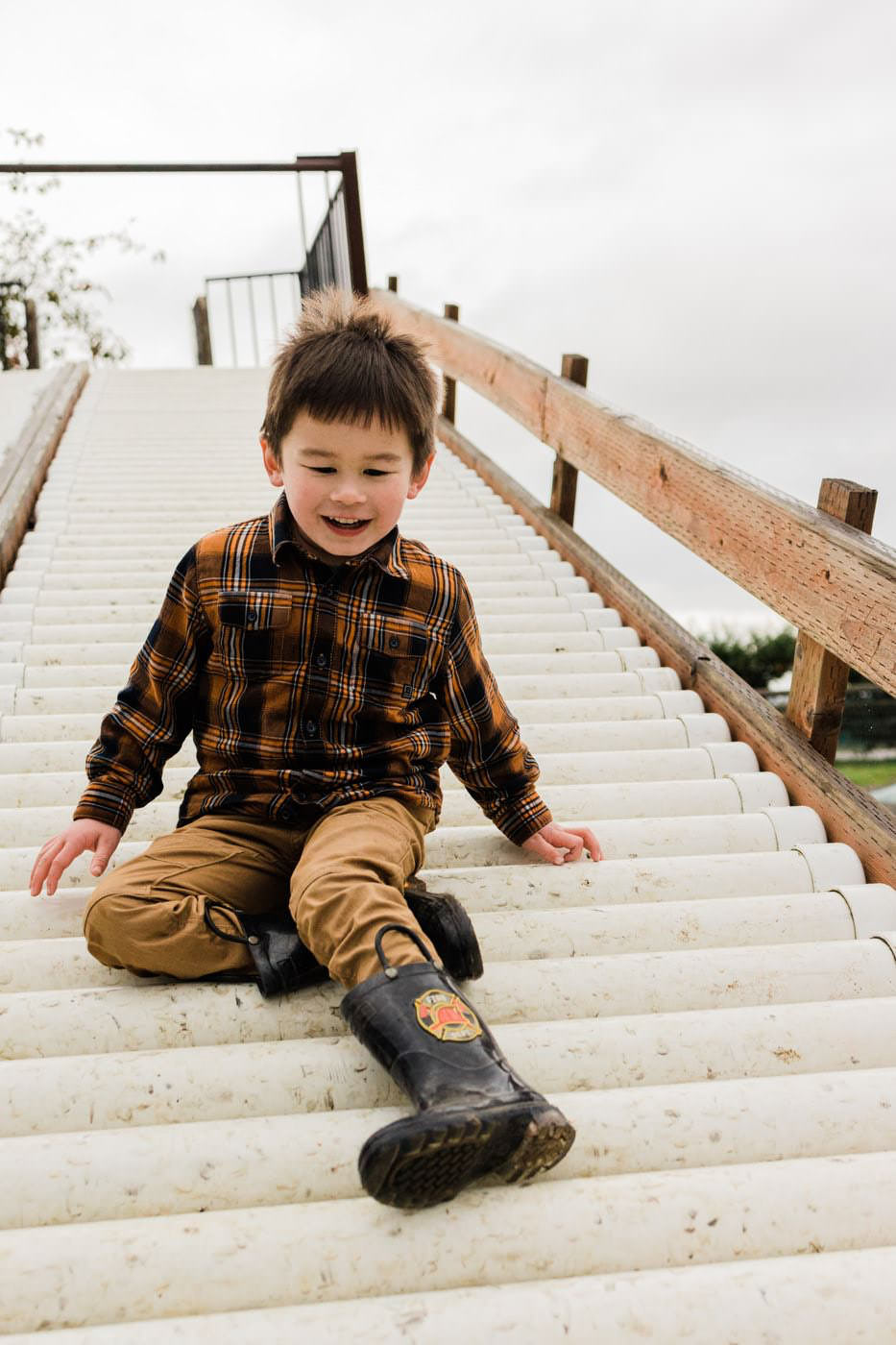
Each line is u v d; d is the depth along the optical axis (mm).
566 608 3938
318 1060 1626
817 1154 1560
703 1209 1409
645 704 3160
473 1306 1264
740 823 2502
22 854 2229
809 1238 1405
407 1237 1345
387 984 1462
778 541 2727
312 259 9359
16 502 4203
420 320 6859
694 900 2148
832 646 2498
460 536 4645
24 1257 1308
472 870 2209
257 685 1847
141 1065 1604
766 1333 1263
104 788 1897
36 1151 1451
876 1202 1438
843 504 2568
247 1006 1742
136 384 7422
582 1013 1854
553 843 2189
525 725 2969
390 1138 1256
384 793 1863
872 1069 1702
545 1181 1458
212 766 1914
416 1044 1394
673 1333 1253
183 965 1761
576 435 4277
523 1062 1671
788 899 2156
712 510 3088
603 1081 1680
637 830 2447
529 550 4535
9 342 12211
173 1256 1316
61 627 3428
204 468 5348
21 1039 1691
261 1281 1306
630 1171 1515
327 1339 1217
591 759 2812
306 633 1828
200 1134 1487
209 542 1859
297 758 1855
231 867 1827
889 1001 1851
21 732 2807
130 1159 1449
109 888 1746
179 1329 1227
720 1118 1563
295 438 1688
